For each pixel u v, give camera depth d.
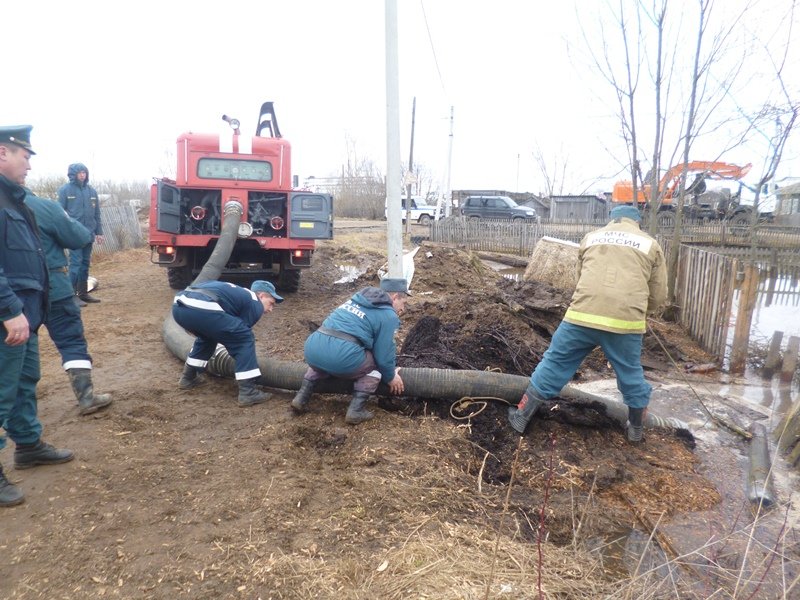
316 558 2.73
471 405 4.52
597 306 4.02
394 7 6.45
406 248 19.23
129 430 4.13
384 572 2.62
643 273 4.09
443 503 3.32
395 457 3.72
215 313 4.36
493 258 17.77
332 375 4.20
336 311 4.28
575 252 9.40
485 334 5.98
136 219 16.67
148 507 3.17
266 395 4.70
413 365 5.03
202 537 2.89
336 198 36.78
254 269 9.63
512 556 2.84
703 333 7.23
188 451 3.84
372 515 3.11
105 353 6.05
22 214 3.27
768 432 4.87
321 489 3.36
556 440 4.35
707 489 3.94
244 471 3.54
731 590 2.94
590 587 2.71
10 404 3.14
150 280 10.80
